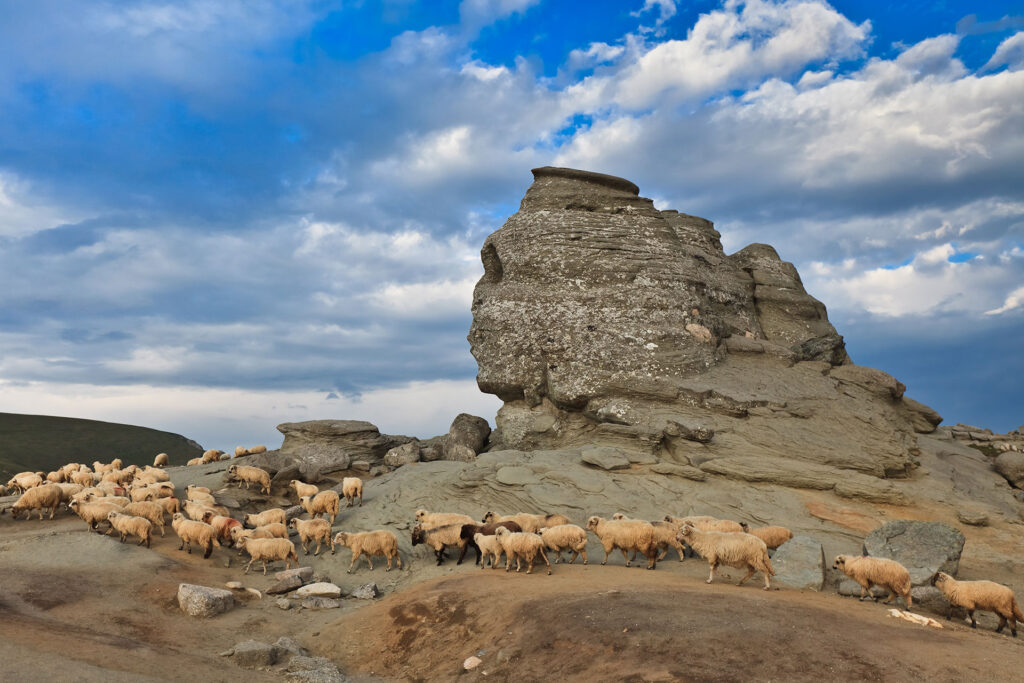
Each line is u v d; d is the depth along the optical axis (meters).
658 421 30.98
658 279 36.56
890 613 14.69
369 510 28.12
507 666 12.93
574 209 40.53
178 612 17.58
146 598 18.02
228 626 17.16
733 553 16.78
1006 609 14.86
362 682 14.17
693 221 44.84
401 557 23.88
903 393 34.91
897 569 16.05
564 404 34.72
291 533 26.14
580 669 11.85
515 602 15.76
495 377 37.66
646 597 14.85
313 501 26.41
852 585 17.12
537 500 26.34
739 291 40.19
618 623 13.19
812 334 40.41
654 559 19.73
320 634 17.05
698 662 11.20
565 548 20.30
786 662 11.05
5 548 20.41
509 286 38.44
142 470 35.47
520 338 36.91
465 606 16.50
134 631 15.69
